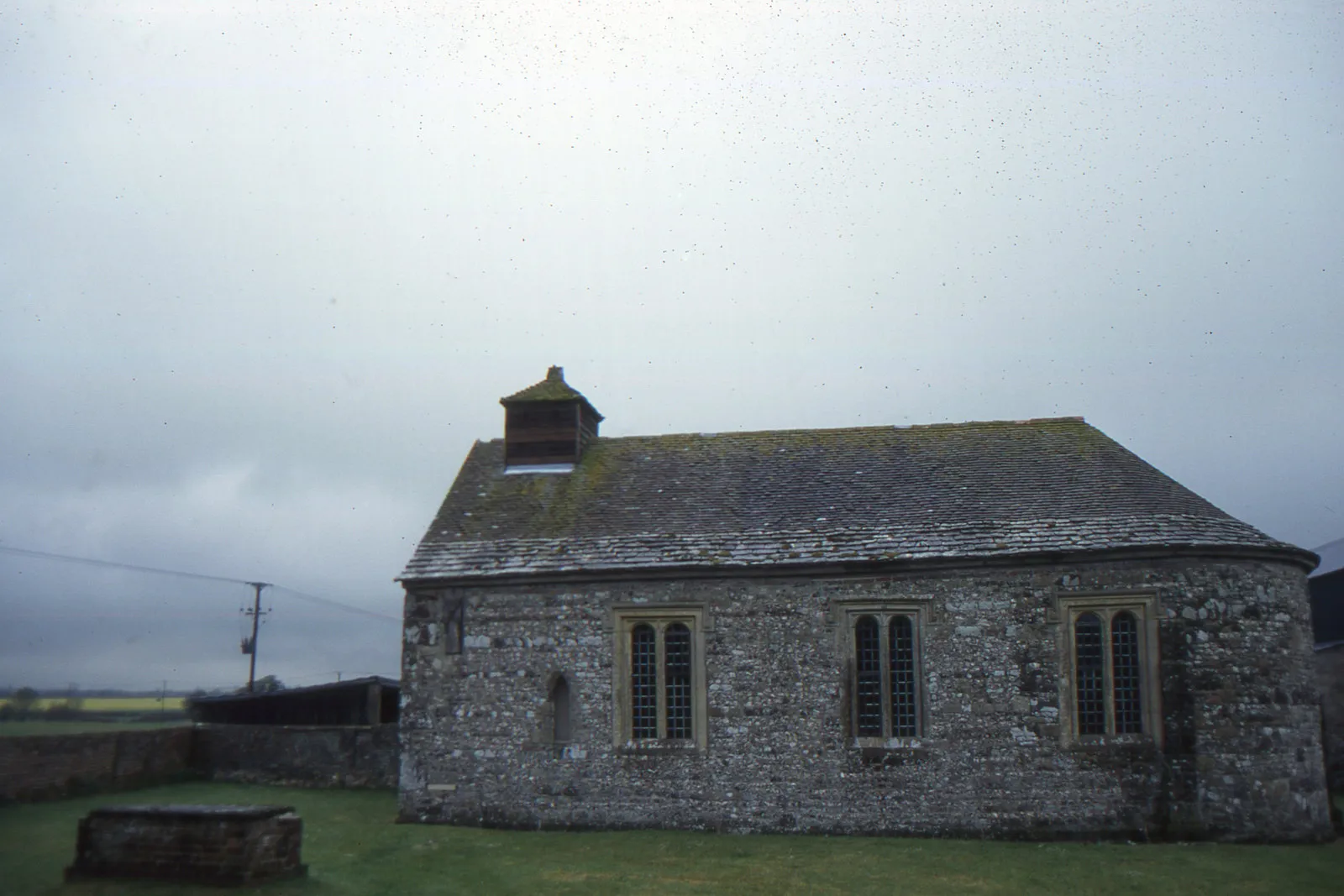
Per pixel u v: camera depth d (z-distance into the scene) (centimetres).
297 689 2973
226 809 1479
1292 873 1691
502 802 2131
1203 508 2153
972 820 2005
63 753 2319
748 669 2109
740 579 2141
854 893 1555
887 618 2098
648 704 2145
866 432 2608
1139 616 2028
